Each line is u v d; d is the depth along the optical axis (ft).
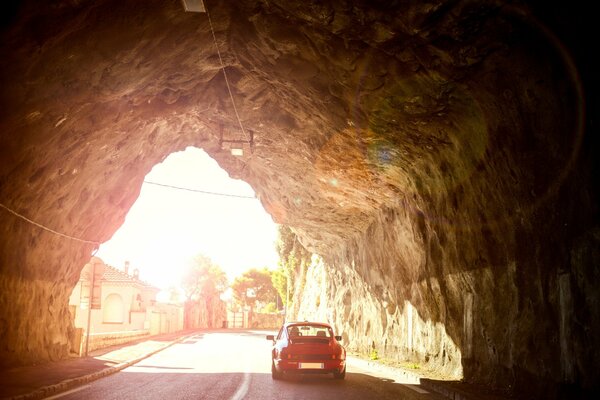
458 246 45.37
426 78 34.60
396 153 48.26
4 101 34.01
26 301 49.67
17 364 47.26
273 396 35.91
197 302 255.09
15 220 44.68
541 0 24.26
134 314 138.31
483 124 35.01
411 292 61.41
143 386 40.24
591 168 25.50
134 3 32.48
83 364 53.16
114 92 41.16
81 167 50.39
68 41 32.53
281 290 245.24
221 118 58.39
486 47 28.99
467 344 44.57
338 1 30.37
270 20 36.22
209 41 41.65
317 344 46.55
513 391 34.94
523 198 33.09
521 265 34.91
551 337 30.94
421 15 28.68
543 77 27.43
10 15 27.81
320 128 50.70
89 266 63.87
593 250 26.21
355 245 90.12
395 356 67.56
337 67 38.01
